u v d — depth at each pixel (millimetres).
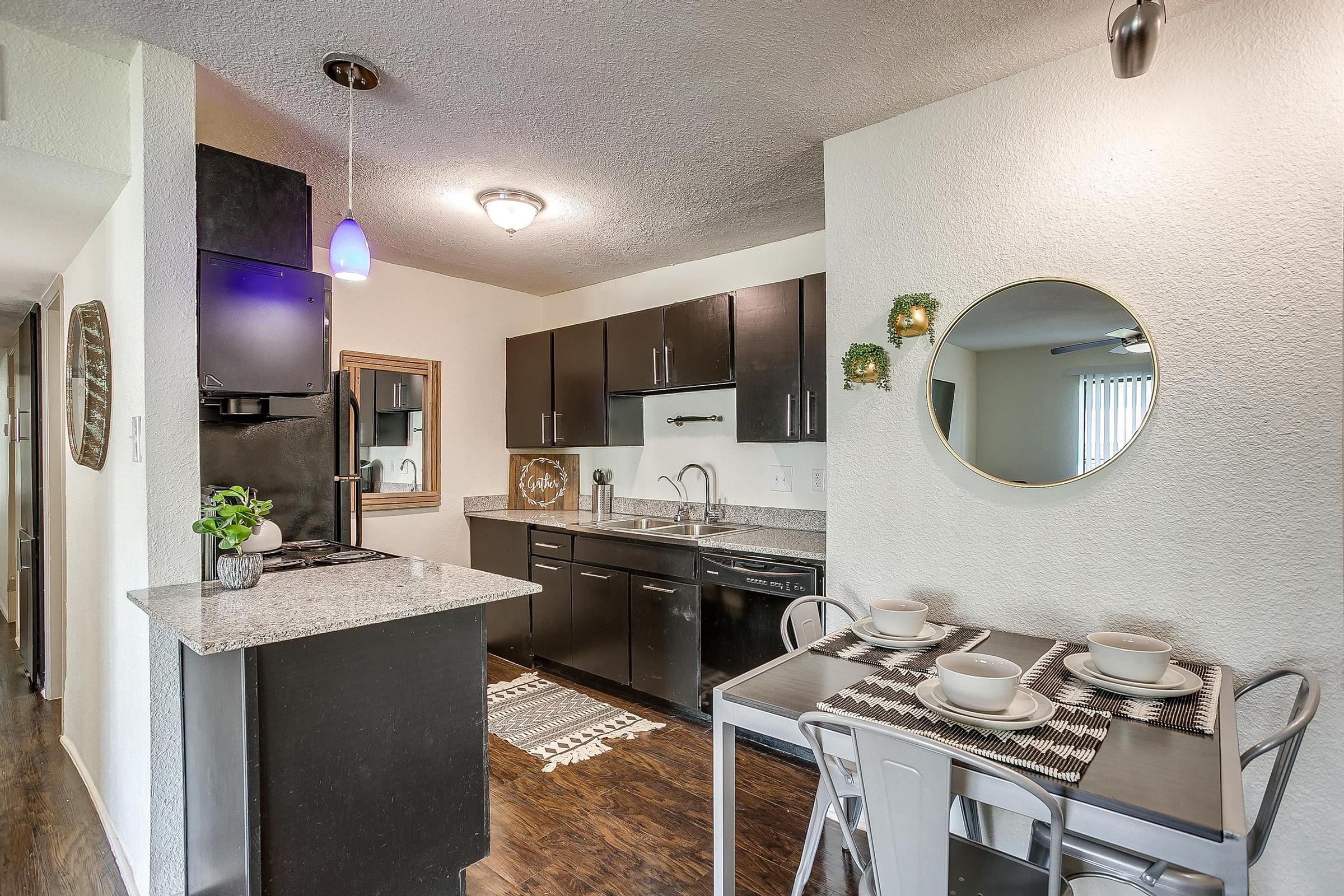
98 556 2215
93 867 1972
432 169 2525
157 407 1759
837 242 2279
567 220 3107
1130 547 1742
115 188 1877
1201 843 914
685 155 2428
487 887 1864
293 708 1461
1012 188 1926
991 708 1232
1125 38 1348
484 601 1735
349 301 3637
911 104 2076
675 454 3891
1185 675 1459
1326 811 1494
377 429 3754
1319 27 1509
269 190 2025
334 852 1531
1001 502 1947
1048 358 1862
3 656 3828
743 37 1727
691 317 3375
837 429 2291
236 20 1632
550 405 4113
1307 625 1518
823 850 2045
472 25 1663
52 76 1692
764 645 2744
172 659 1746
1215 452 1627
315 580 1893
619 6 1596
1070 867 1311
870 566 2215
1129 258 1739
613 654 3354
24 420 3543
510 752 2703
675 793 2385
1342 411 1482
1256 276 1574
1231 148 1604
